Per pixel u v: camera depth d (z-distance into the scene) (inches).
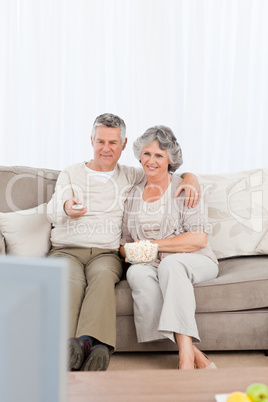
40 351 23.4
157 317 72.9
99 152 84.3
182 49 115.4
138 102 116.2
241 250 89.7
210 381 38.2
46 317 23.2
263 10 115.3
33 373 23.3
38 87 114.9
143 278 73.9
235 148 118.8
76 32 115.4
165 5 113.6
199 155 118.2
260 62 117.0
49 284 23.1
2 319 22.1
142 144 81.7
